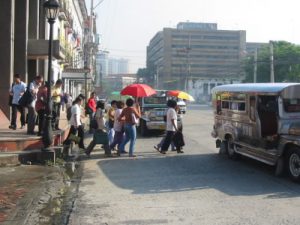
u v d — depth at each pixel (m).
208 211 8.31
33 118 15.12
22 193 9.45
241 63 110.50
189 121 34.12
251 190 10.12
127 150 17.20
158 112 22.64
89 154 15.30
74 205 8.75
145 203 8.95
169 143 16.14
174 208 8.55
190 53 144.38
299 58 83.06
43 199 9.06
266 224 7.45
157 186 10.60
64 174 11.93
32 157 13.24
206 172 12.46
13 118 16.81
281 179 11.43
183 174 12.16
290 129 11.46
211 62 145.50
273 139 12.07
